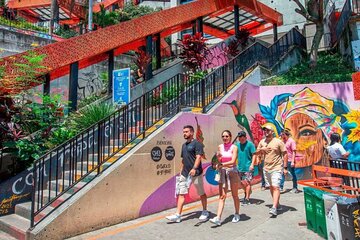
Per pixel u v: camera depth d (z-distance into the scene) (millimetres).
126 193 5500
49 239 4348
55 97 7504
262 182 8305
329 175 6203
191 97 7828
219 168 5344
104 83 14500
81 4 26047
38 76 8180
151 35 11570
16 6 24688
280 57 13289
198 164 5215
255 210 5957
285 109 10109
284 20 20906
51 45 8383
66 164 6531
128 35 10430
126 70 7969
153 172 6078
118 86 8023
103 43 9688
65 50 8695
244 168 6449
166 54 17766
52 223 4402
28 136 6660
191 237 4551
